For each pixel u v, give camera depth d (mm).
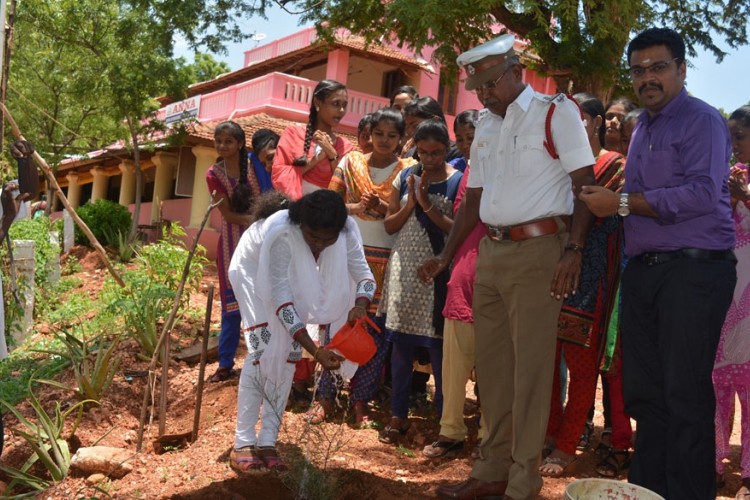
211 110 22672
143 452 5266
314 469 4227
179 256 8383
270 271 4332
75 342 7262
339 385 5559
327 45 16484
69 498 4559
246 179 6445
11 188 4422
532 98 3785
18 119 22266
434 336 5121
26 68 21828
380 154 5613
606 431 4949
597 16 11805
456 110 22516
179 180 20547
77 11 19406
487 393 4105
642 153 3822
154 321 7086
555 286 3682
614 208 3588
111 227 19344
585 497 3357
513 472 3805
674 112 3689
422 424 5555
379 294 5504
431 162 5008
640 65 3684
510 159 3812
